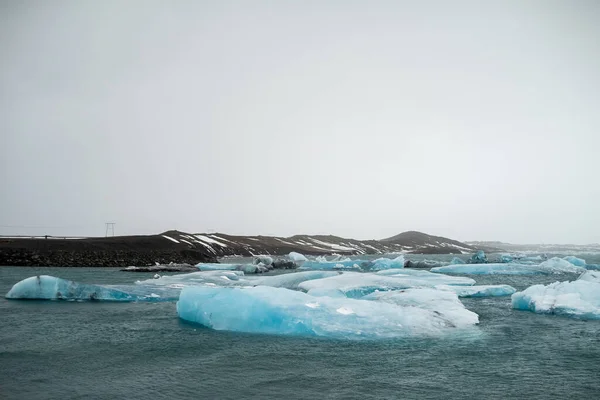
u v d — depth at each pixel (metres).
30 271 46.66
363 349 14.31
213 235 123.06
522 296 22.66
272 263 58.56
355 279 28.45
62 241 61.72
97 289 25.08
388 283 27.36
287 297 18.05
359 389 10.74
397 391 10.60
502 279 41.88
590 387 10.92
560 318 19.72
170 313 20.92
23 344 15.02
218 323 17.52
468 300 25.80
